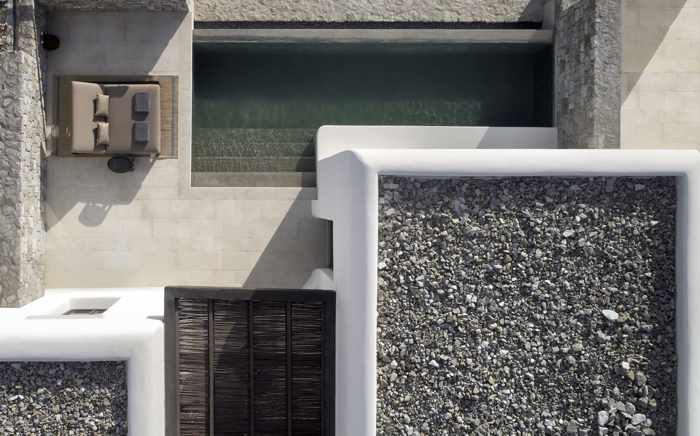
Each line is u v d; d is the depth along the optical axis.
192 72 10.82
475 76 11.95
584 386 7.40
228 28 11.56
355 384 7.05
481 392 7.32
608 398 7.41
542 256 7.39
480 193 7.35
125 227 10.55
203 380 7.78
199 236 10.64
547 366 7.37
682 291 7.29
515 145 10.71
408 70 11.91
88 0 9.81
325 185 8.88
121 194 10.53
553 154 7.17
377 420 7.25
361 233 6.98
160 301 9.27
